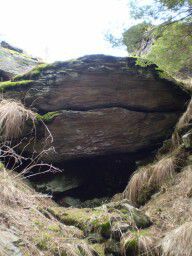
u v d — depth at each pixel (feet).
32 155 16.02
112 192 17.79
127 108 17.33
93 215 11.51
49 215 11.77
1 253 8.36
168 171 15.05
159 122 17.74
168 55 17.60
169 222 11.56
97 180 17.79
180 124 17.07
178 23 16.87
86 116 16.71
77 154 16.85
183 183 13.79
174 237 9.84
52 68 17.06
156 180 15.06
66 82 16.74
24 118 16.26
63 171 17.28
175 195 13.37
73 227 11.20
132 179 15.74
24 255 8.73
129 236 10.39
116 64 16.98
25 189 13.50
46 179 17.04
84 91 16.84
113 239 10.50
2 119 15.57
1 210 10.07
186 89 18.56
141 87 17.38
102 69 16.83
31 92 16.85
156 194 14.43
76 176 17.44
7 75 20.42
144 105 17.49
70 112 16.63
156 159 17.04
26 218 10.52
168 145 17.07
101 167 17.87
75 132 16.67
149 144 17.61
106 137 16.97
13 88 17.07
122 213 11.37
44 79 16.92
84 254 9.71
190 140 15.61
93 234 10.82
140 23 16.85
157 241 10.33
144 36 17.25
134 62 17.17
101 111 16.88
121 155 17.53
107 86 16.99
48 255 9.21
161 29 17.02
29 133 16.37
